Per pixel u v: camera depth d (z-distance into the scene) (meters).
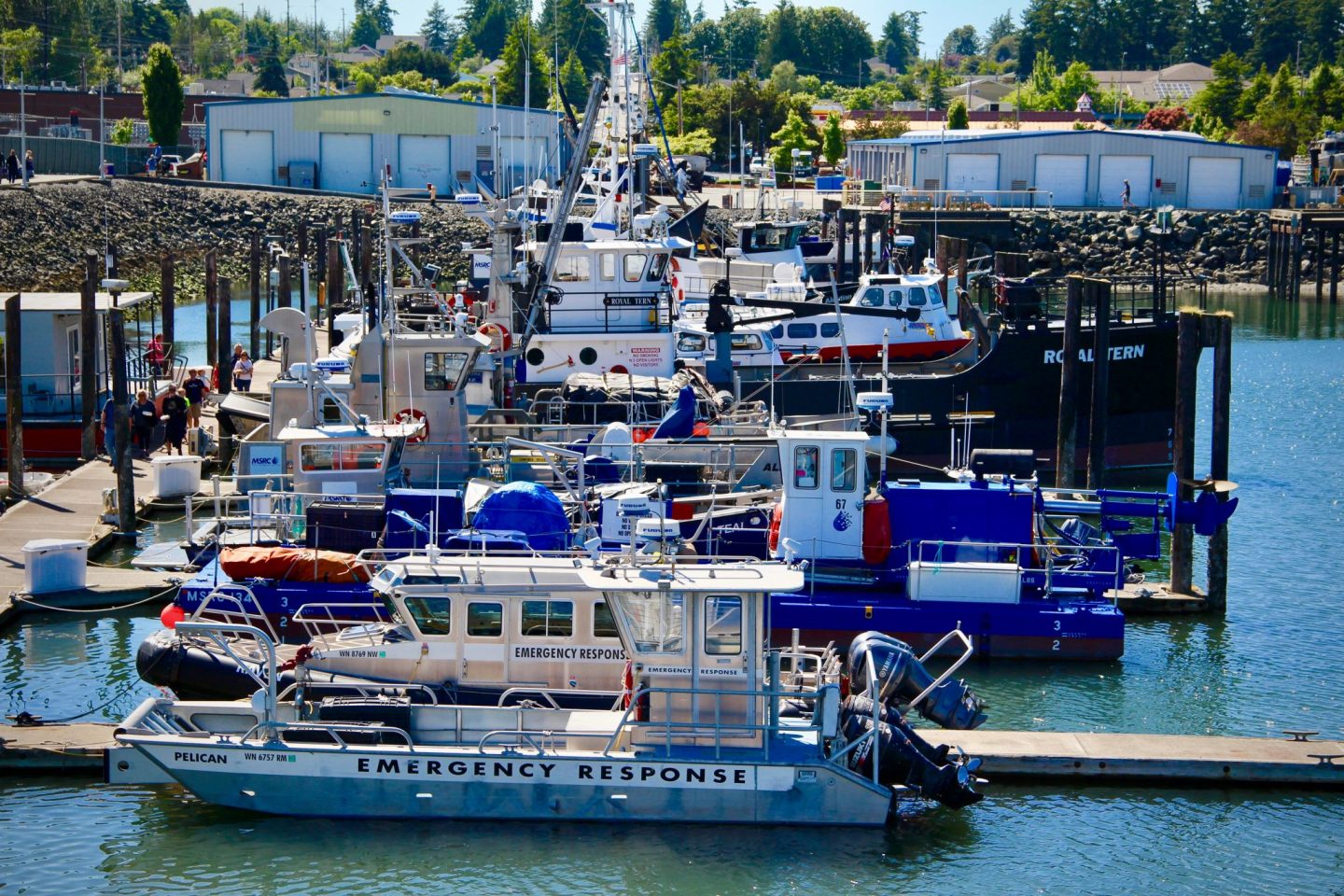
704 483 42.38
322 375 45.66
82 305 56.66
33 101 197.75
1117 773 31.14
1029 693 36.75
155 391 65.44
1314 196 146.50
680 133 148.50
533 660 30.27
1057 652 38.50
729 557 32.59
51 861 27.44
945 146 145.75
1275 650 40.53
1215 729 34.84
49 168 147.12
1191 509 42.53
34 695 35.44
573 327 54.72
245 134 147.38
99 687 36.09
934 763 29.12
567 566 30.33
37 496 51.94
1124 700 36.56
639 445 43.12
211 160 147.50
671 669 28.20
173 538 48.50
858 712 29.66
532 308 53.81
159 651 31.12
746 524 40.69
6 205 116.94
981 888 27.14
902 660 30.52
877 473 57.09
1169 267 139.00
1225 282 138.50
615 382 51.62
